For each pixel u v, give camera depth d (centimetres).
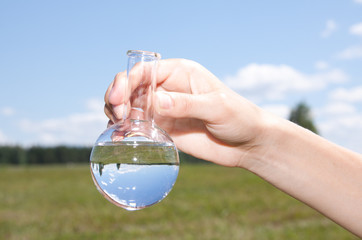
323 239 153
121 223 188
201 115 42
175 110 42
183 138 48
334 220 42
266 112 45
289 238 156
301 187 43
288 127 44
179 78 46
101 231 172
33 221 197
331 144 44
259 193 301
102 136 40
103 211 219
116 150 38
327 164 42
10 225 186
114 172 38
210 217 202
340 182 42
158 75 46
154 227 178
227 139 44
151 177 38
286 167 44
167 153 39
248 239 154
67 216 209
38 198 294
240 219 197
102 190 39
